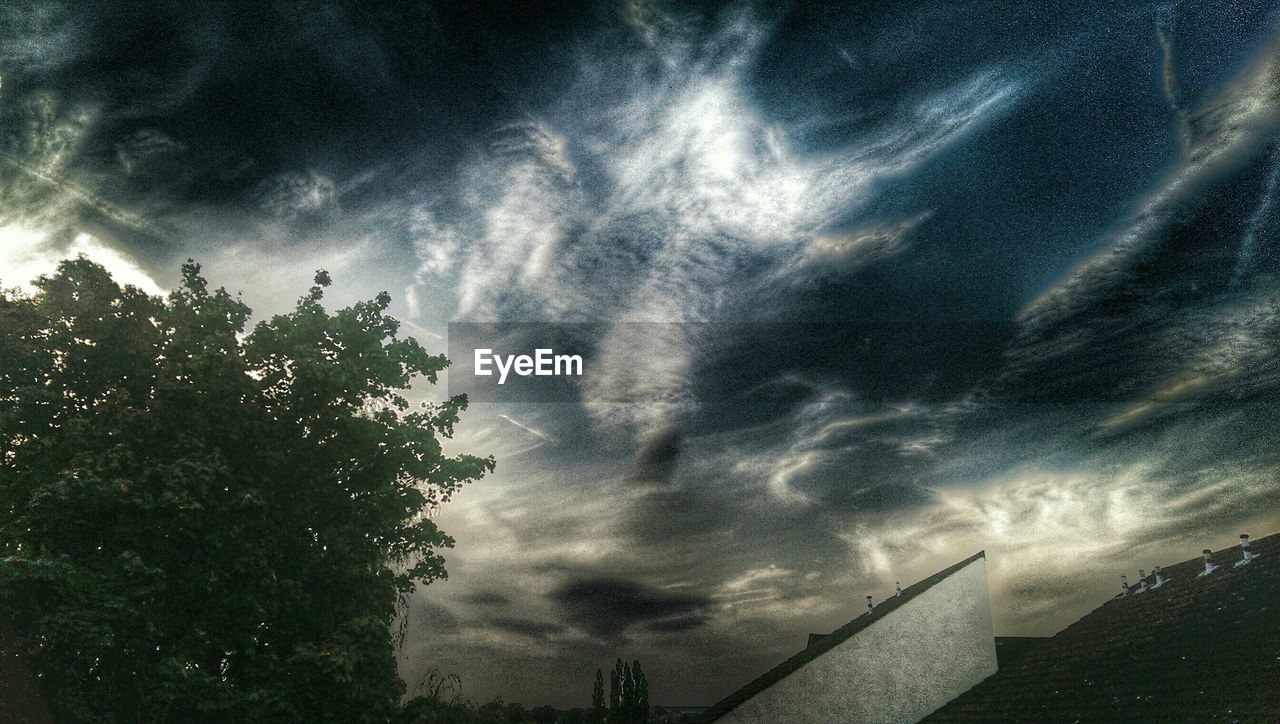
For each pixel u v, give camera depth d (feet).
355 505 58.39
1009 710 49.80
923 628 62.59
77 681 45.47
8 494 47.70
